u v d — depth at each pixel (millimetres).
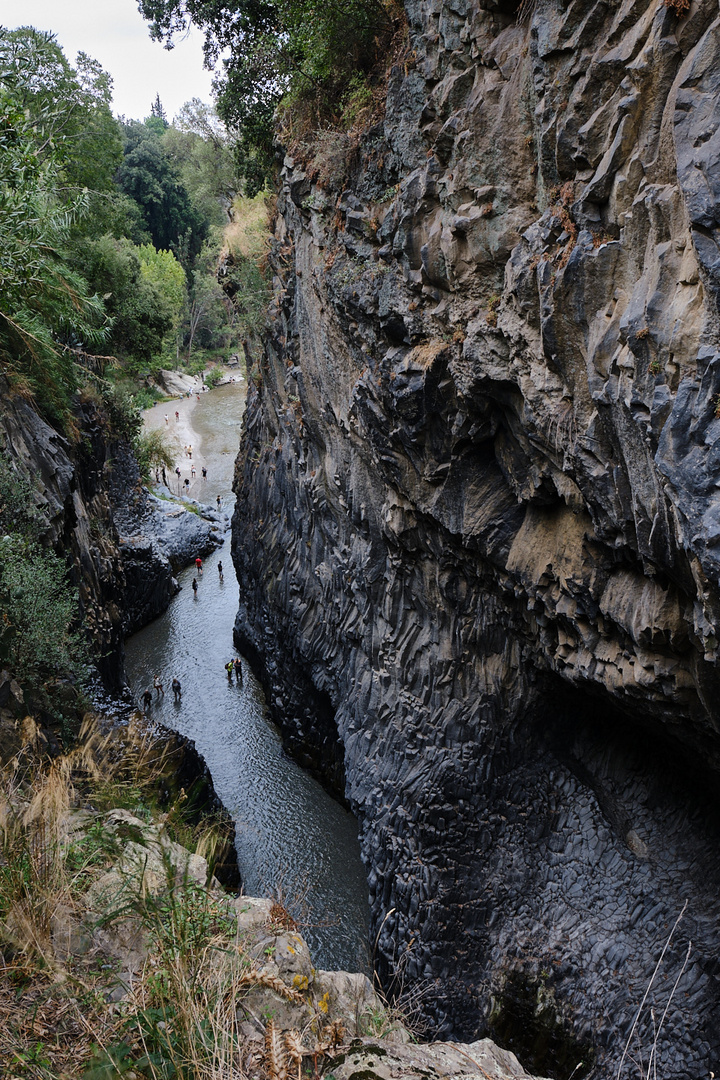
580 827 16516
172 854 4773
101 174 31469
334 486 22172
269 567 30234
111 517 35562
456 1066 3912
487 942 16234
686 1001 12805
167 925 3996
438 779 17953
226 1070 3273
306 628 25828
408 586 19203
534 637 15805
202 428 68750
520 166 11297
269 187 28781
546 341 10328
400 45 15219
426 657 18938
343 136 17219
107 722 18469
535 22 9742
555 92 9844
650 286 8414
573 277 9578
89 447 31703
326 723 25578
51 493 21859
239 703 31312
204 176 41875
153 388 77062
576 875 15938
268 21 22797
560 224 10055
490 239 11906
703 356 7473
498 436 13805
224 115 26969
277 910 4645
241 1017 3660
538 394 11406
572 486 11906
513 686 17422
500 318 11852
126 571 36188
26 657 15203
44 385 24297
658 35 7945
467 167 11992
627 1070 12570
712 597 8547
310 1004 3852
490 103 11453
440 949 16469
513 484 13828
